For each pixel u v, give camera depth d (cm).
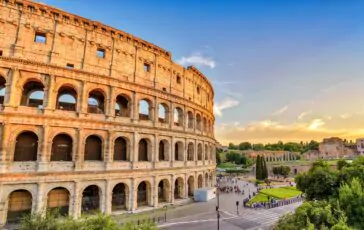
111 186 5212
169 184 6431
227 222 5197
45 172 4484
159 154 6825
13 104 4419
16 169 4284
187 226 4797
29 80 4788
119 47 5894
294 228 2488
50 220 2845
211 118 9562
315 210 2525
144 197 6419
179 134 6881
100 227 2727
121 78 5806
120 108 6531
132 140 5731
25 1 4784
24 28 4756
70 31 5247
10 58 4478
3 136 4241
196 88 8219
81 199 4909
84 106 5141
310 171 4066
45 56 4903
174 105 6950
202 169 7944
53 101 4819
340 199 2691
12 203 4569
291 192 9538
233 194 8981
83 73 5188
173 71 7156
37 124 4575
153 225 2866
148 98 6256
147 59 6425
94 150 5444
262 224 5122
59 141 5059
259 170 13575
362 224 2409
